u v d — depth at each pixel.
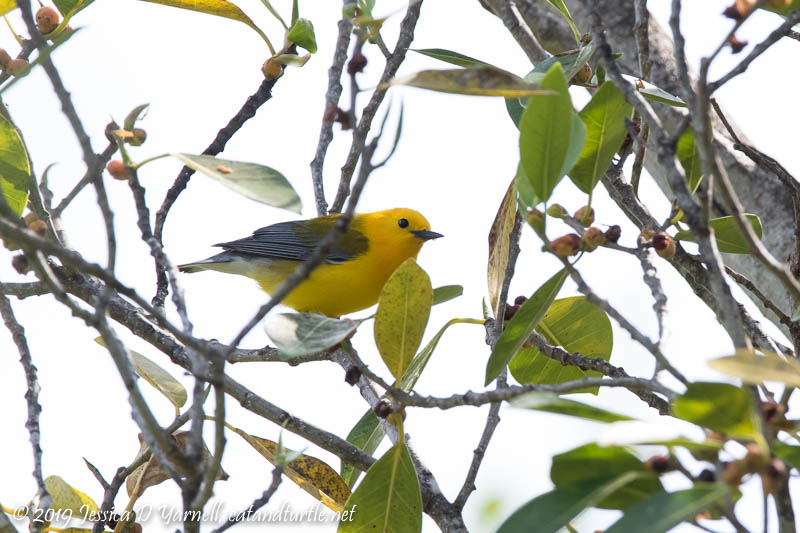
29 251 5.25
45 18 8.92
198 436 5.93
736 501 5.07
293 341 6.81
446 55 10.36
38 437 7.38
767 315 11.04
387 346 7.38
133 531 9.18
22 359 7.77
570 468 5.64
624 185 9.62
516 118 9.48
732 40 6.26
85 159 5.66
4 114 8.32
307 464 9.25
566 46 12.39
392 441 9.17
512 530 5.41
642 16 9.21
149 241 6.58
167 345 9.49
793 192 9.16
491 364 7.45
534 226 6.48
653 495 5.02
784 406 5.66
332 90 9.48
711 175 5.61
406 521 7.94
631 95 6.00
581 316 9.86
